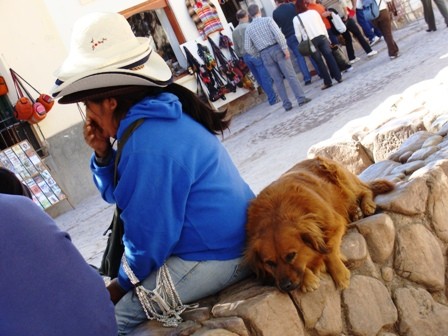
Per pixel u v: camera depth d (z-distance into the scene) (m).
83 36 2.77
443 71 6.22
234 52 16.36
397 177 3.80
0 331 1.78
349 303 2.98
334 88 13.48
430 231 3.45
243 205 2.93
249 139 11.90
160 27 16.16
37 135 13.40
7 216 1.88
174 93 2.95
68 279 1.93
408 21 19.09
